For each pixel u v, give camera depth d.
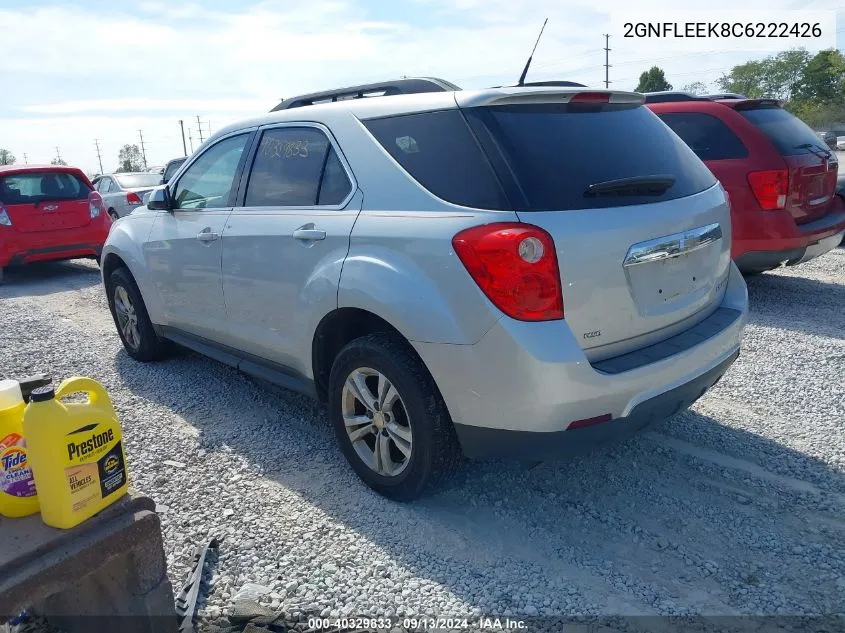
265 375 4.13
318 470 3.72
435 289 2.90
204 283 4.41
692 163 3.62
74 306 8.07
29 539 2.18
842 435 3.89
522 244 2.71
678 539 3.02
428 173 3.12
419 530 3.12
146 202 5.45
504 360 2.75
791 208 6.11
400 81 4.00
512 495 3.41
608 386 2.81
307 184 3.72
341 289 3.28
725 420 4.15
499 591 2.71
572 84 3.54
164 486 3.58
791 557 2.88
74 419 2.21
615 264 2.88
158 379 5.21
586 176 2.98
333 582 2.79
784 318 6.05
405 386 3.08
